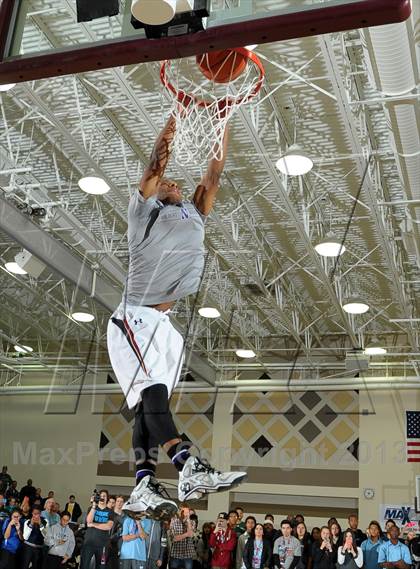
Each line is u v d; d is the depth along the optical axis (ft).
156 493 8.08
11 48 8.67
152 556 29.19
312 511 55.01
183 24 7.93
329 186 35.32
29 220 33.45
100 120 33.27
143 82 29.68
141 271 8.36
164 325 8.29
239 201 36.65
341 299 41.73
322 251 30.78
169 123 8.68
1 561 34.83
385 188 36.09
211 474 7.90
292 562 35.19
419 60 22.75
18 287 45.78
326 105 30.91
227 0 7.90
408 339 46.29
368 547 31.89
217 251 39.96
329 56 25.64
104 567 28.04
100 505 28.58
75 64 8.34
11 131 34.88
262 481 55.72
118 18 8.28
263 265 42.19
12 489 45.65
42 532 35.68
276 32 7.70
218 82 10.01
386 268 42.65
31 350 44.21
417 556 31.42
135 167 35.76
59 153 36.06
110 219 39.73
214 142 10.13
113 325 8.38
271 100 30.71
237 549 38.93
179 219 8.51
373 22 7.50
